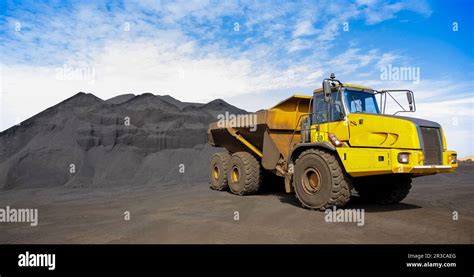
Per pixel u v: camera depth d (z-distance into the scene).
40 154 13.21
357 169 5.57
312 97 7.13
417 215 5.54
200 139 15.98
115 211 6.50
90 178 12.52
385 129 5.60
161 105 17.48
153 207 6.82
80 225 5.32
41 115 15.69
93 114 15.40
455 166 5.88
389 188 6.73
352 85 6.48
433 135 5.69
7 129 14.66
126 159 13.75
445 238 4.16
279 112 7.81
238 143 9.34
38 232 4.95
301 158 6.38
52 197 9.09
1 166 12.45
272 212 5.93
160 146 15.11
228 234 4.41
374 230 4.55
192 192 9.39
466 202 7.02
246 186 8.38
